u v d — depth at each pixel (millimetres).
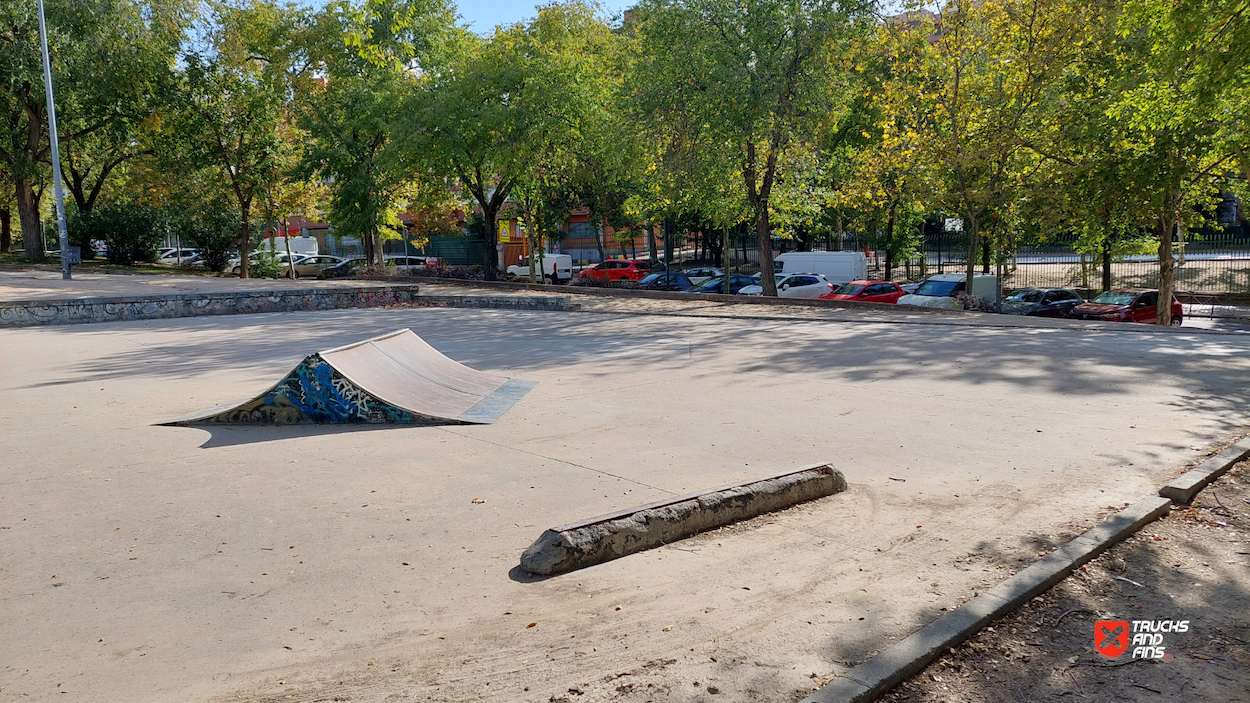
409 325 17875
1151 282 41406
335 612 3824
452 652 3438
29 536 4836
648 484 5785
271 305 21578
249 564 4402
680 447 6871
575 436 7289
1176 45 11727
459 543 4691
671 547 4688
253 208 39500
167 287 23094
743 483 5312
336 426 7773
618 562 4453
